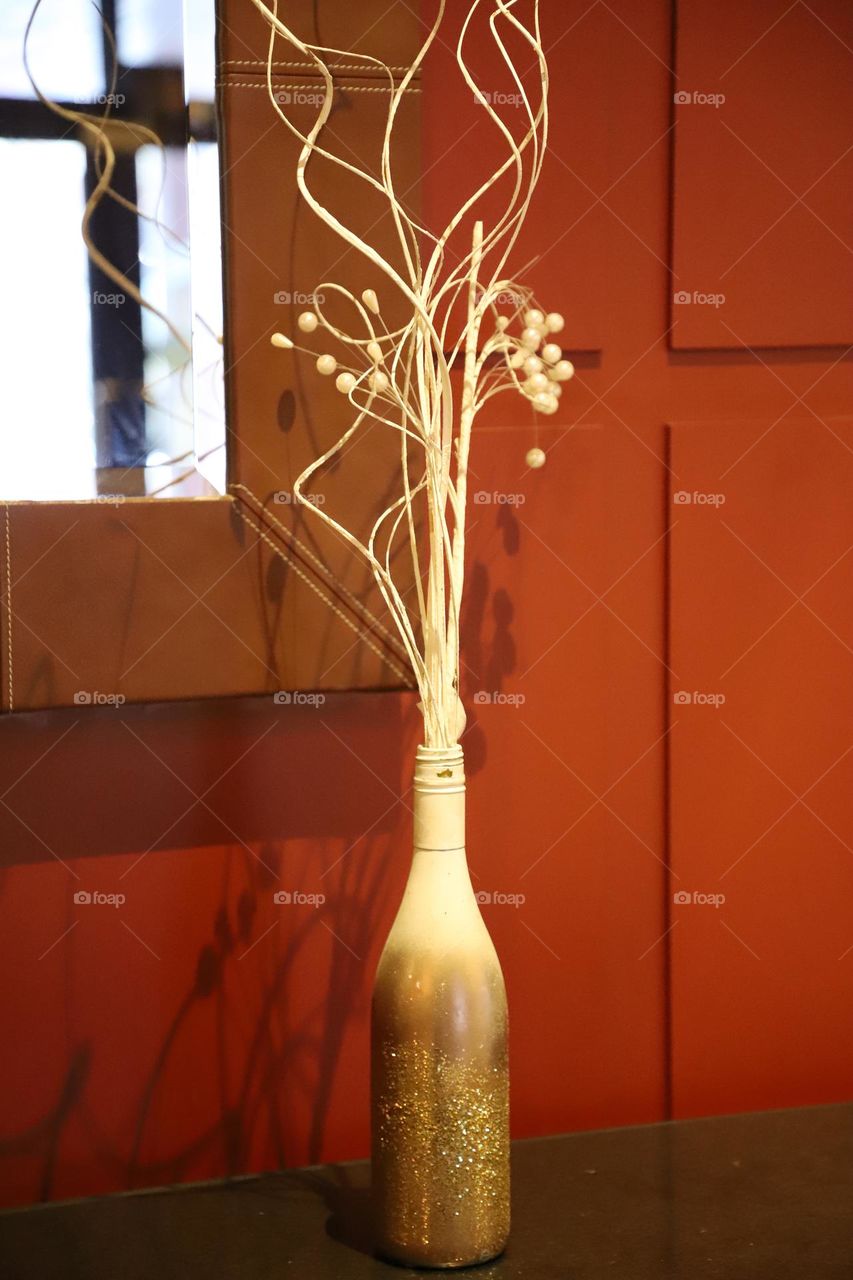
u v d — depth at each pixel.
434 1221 1.04
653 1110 1.38
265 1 1.14
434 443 1.04
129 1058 1.24
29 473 1.15
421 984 1.02
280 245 1.16
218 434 1.19
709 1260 1.06
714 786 1.37
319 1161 1.30
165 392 1.18
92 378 1.17
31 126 1.15
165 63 1.17
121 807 1.23
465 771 1.32
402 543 1.22
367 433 1.20
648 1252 1.08
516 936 1.34
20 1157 1.22
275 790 1.27
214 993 1.26
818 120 1.34
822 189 1.35
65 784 1.21
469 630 1.30
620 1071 1.37
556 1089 1.36
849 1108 1.38
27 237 1.15
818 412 1.37
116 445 1.17
